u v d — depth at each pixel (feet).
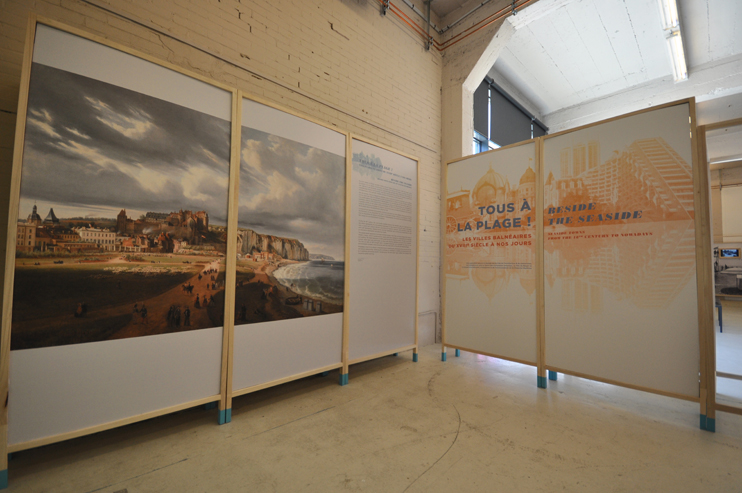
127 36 7.76
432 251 16.12
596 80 22.26
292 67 10.85
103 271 5.90
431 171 16.38
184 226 6.83
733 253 35.32
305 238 8.96
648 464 5.99
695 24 16.66
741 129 24.18
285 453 6.17
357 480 5.41
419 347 14.90
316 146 9.29
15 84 6.66
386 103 14.20
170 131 6.72
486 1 15.62
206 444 6.46
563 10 16.26
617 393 9.42
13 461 5.82
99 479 5.34
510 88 22.61
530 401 8.81
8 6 6.64
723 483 5.46
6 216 6.50
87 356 5.70
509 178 11.00
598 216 9.03
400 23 15.08
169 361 6.56
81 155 5.74
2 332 5.01
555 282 9.75
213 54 9.02
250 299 7.79
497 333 10.99
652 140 8.24
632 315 8.37
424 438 6.79
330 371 11.21
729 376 9.40
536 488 5.27
